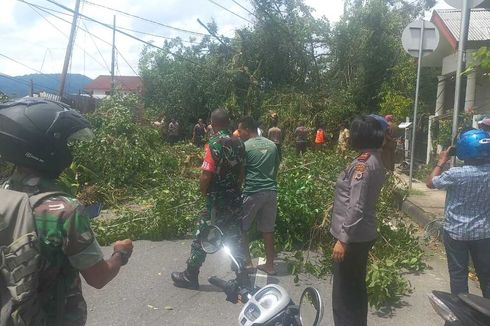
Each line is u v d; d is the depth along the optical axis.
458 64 7.27
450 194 4.48
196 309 5.08
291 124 21.95
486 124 6.43
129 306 5.14
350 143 4.11
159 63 28.95
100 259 2.16
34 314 1.96
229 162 5.47
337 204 4.06
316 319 2.28
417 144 18.23
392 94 21.12
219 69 25.88
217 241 2.86
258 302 2.38
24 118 2.14
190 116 28.11
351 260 4.03
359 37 23.84
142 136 13.07
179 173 12.96
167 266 6.41
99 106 14.29
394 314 5.02
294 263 6.09
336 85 24.39
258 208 5.89
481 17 13.59
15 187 2.17
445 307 3.21
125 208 8.77
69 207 2.08
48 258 2.02
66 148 2.26
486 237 4.32
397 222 7.73
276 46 24.66
